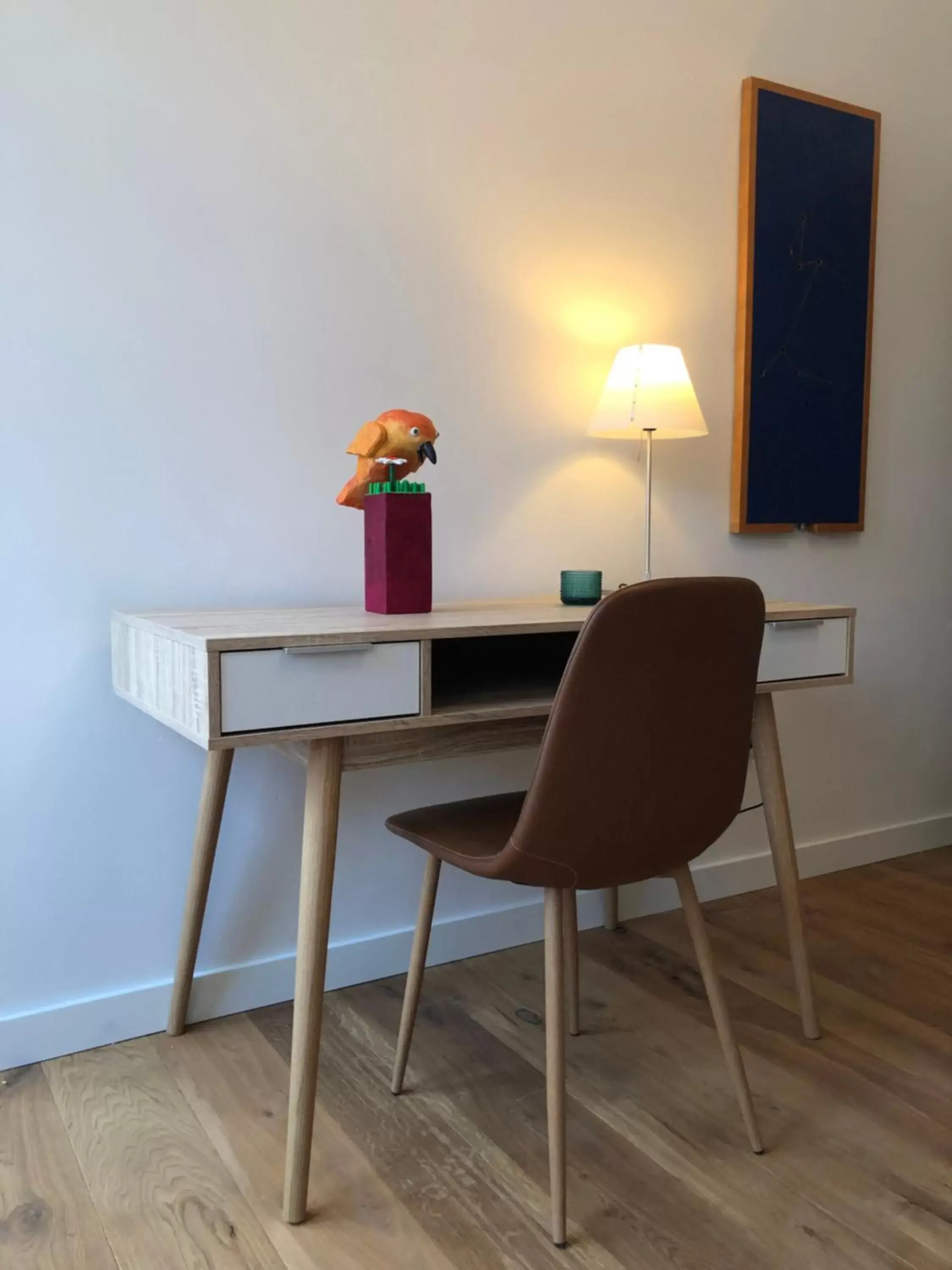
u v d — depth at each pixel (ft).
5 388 4.83
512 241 6.26
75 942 5.24
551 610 5.19
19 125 4.76
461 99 5.99
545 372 6.47
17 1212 3.97
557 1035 3.88
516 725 4.71
